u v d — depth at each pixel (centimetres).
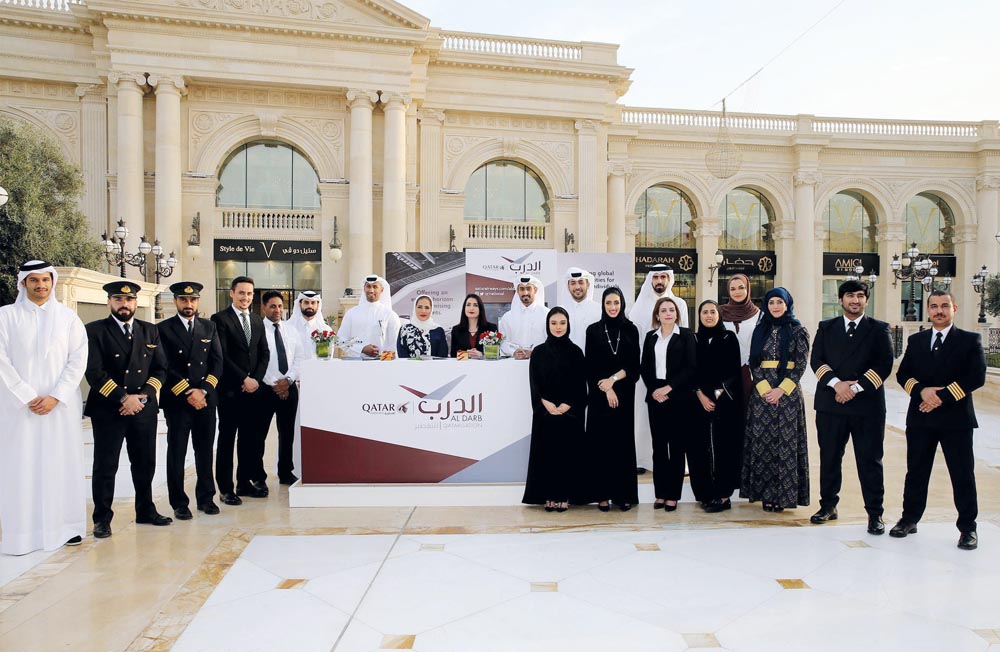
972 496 495
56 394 486
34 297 495
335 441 614
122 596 407
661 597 404
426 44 2205
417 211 2323
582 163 2416
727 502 598
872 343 530
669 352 587
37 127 2016
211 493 590
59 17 1983
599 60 2442
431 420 617
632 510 597
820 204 2752
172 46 1991
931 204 2864
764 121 2770
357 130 2134
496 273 863
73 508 505
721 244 2778
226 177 2188
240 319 632
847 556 474
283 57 2066
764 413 581
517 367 621
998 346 1891
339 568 452
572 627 364
